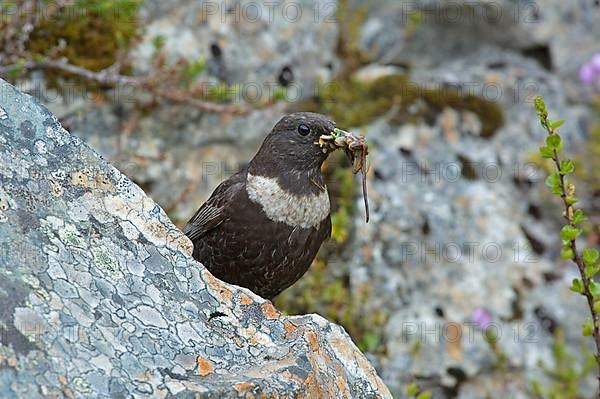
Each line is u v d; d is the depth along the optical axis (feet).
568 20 46.75
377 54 45.14
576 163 43.29
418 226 39.19
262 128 39.78
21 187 19.65
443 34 45.73
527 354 38.58
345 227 37.32
